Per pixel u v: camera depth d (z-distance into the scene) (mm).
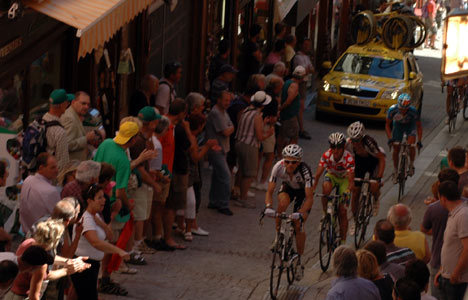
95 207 15211
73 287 15414
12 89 20000
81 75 24781
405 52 42125
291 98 30578
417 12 68938
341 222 21828
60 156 18000
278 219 19156
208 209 25266
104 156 17531
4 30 18688
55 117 18172
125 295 17531
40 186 16250
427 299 12633
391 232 14531
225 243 22406
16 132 18250
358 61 40938
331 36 54656
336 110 39406
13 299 12930
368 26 42094
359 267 13000
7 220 18047
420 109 42344
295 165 18734
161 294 17828
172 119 20500
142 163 18750
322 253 21047
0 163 16188
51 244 13406
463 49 11828
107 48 26391
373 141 22562
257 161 25797
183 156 20766
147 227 20781
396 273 13672
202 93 35875
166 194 20484
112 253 16328
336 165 21125
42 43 21312
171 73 26562
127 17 19953
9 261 12516
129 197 18984
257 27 37312
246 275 19828
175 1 28969
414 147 28281
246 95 26875
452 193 15242
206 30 35406
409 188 29891
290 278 19594
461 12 11789
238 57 40562
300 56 39531
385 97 38750
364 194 22703
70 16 18016
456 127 41281
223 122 24328
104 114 26641
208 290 18422
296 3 39688
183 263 20219
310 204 18984
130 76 29141
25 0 18391
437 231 16312
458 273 15125
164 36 31969
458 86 39094
